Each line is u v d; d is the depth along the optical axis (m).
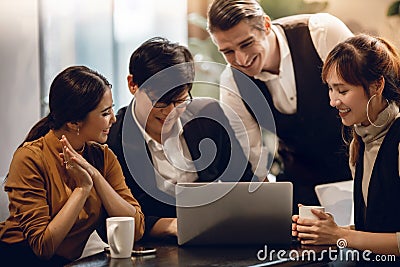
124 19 5.26
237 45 3.80
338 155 4.24
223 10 3.77
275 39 4.05
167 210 3.24
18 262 2.95
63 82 2.89
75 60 4.97
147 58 3.04
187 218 2.79
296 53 4.09
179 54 3.08
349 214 4.13
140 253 2.62
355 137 3.19
